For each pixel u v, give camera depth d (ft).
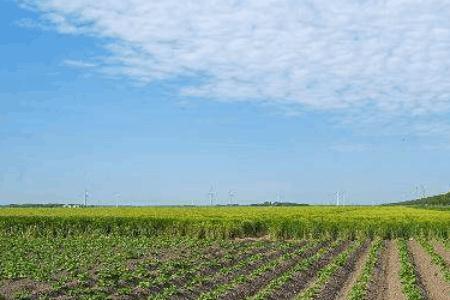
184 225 215.51
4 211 304.71
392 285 108.78
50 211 306.14
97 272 106.73
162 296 90.12
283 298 98.17
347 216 246.27
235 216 245.86
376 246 169.37
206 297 91.04
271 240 202.39
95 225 216.33
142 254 138.00
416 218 234.17
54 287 90.89
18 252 134.92
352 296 92.38
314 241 195.93
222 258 136.26
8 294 87.20
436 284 110.83
